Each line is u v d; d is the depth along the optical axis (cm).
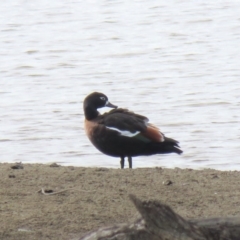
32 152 1731
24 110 2102
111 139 1295
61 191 994
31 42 3078
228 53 2830
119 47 2989
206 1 3981
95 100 1329
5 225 871
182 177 1076
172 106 2117
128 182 1045
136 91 2295
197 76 2469
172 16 3619
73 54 2853
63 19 3550
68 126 1934
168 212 674
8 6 3856
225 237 702
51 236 842
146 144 1297
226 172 1118
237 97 2181
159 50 2920
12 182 1042
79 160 1653
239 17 3541
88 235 711
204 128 1902
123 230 699
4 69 2622
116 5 3894
